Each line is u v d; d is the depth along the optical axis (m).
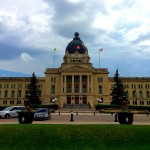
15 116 56.28
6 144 24.86
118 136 26.48
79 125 29.72
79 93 136.38
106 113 85.88
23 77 153.75
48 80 143.38
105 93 141.88
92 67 145.38
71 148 23.89
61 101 135.75
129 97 152.00
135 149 23.59
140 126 29.70
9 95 151.25
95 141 25.42
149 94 152.75
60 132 27.14
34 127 28.36
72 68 138.88
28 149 23.83
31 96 119.06
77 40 155.38
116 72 119.12
